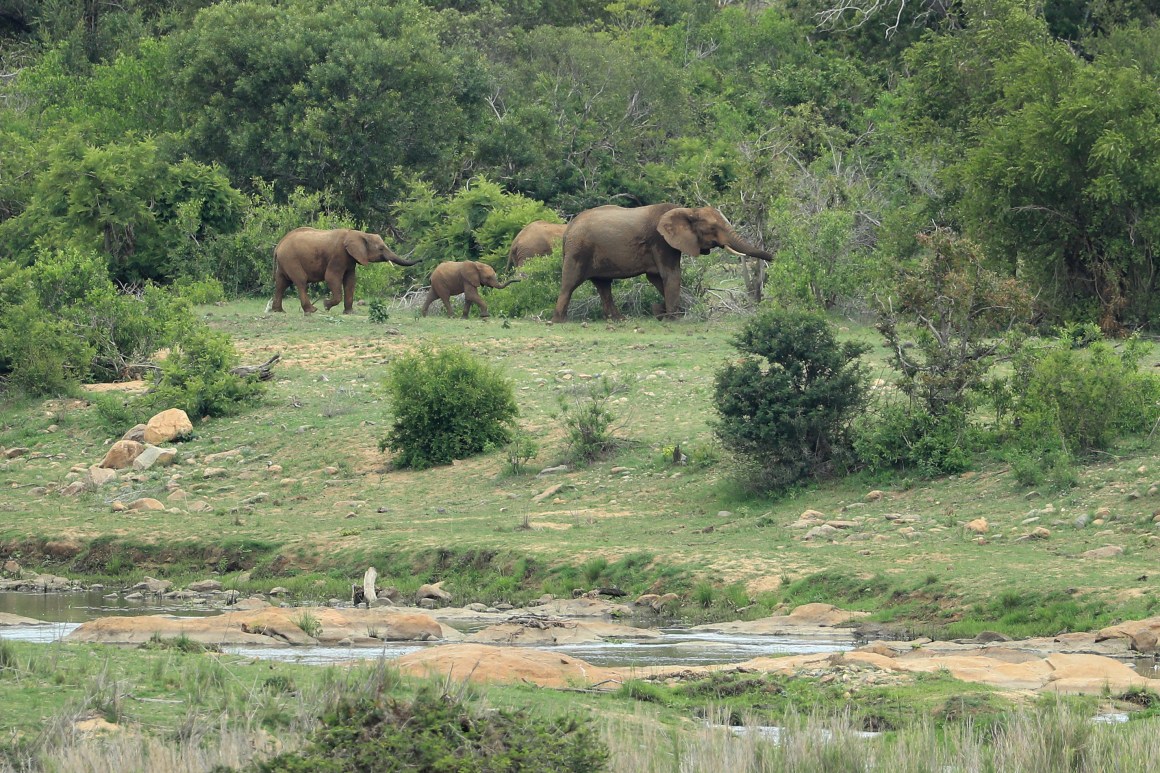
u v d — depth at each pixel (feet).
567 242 113.80
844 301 107.55
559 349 102.01
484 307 120.37
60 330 102.99
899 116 137.08
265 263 137.49
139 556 69.97
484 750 23.73
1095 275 98.84
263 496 79.46
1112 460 65.98
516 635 48.49
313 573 65.31
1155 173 93.81
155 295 108.47
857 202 122.31
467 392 82.94
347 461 84.17
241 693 32.30
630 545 62.85
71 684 32.32
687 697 37.01
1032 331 74.64
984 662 39.96
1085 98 96.07
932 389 70.69
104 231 139.13
